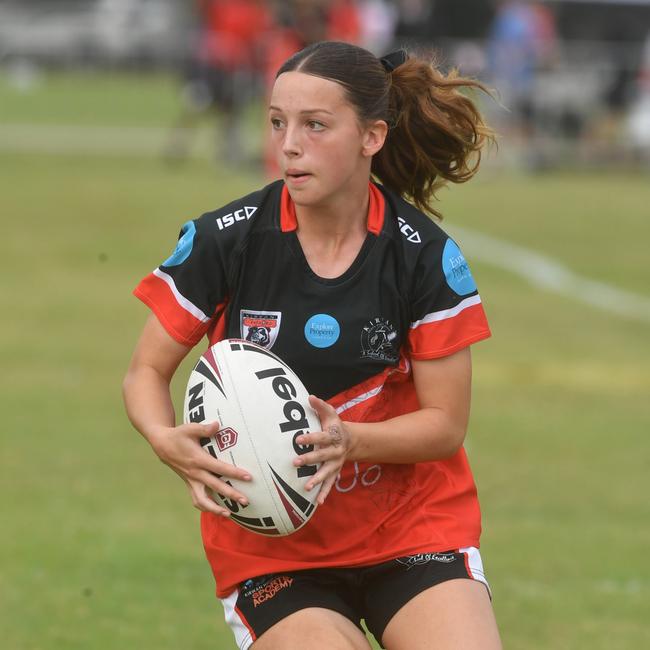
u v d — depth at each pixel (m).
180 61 109.12
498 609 19.66
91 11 128.50
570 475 26.47
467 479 13.42
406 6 74.12
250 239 12.59
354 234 12.62
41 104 100.06
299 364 12.58
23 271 45.75
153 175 66.69
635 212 62.75
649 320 42.31
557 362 36.12
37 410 29.89
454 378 12.71
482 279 47.53
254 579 12.80
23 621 18.77
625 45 79.25
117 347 36.09
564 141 75.50
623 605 19.95
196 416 12.24
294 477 11.99
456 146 13.75
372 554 12.76
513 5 74.50
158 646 18.11
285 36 58.47
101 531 22.56
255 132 84.12
